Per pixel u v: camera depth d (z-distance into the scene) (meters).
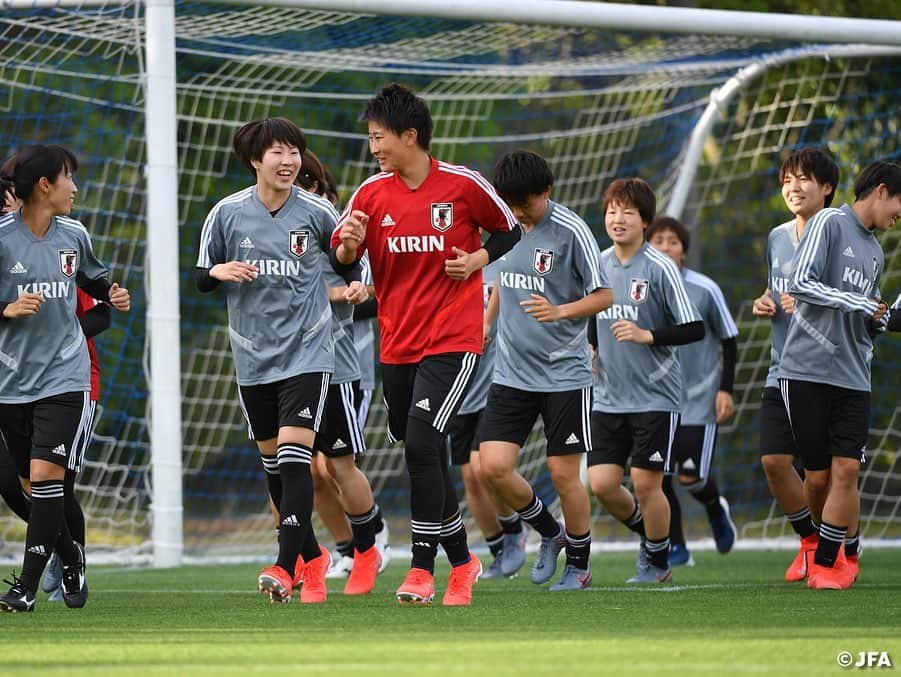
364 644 14.80
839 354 22.55
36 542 19.28
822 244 22.23
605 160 45.62
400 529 48.03
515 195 22.09
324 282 20.77
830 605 19.84
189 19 33.03
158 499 32.53
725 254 52.59
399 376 19.75
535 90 44.84
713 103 38.84
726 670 12.59
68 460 19.23
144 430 47.34
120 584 27.20
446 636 15.59
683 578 27.27
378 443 46.91
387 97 19.11
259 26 32.84
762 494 52.62
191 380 50.03
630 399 25.11
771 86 41.25
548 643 14.73
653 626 16.70
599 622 17.23
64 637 15.99
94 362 22.72
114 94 45.31
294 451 19.95
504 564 27.81
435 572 30.00
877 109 43.72
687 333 24.31
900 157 42.75
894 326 23.19
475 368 19.45
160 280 31.67
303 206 20.50
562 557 35.88
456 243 19.25
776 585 24.72
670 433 25.14
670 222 29.97
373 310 25.94
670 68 37.66
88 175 45.56
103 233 46.03
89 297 23.00
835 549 23.12
